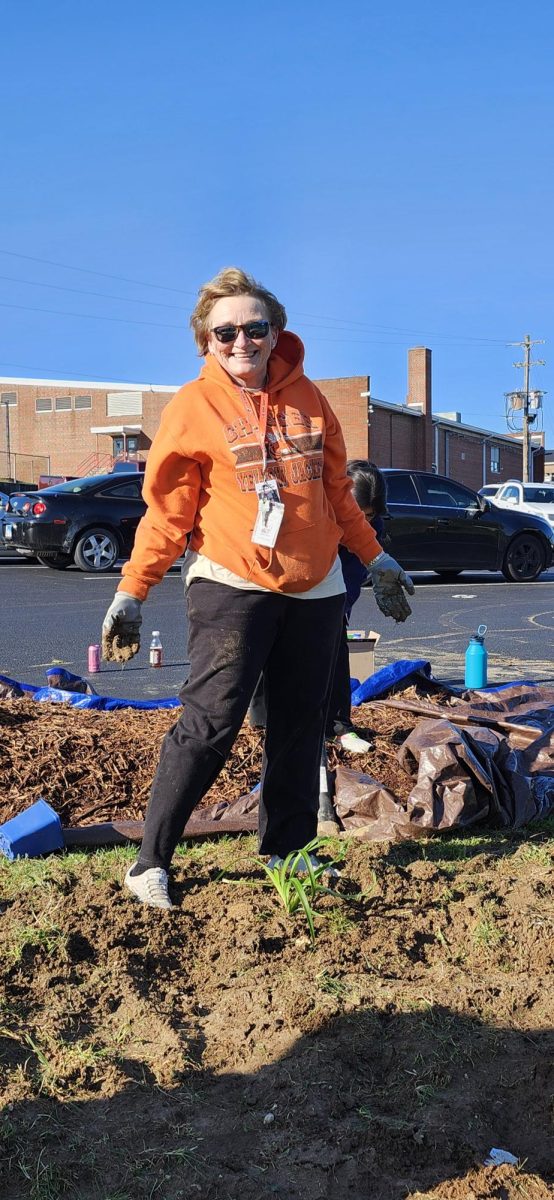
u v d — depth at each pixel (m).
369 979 2.50
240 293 2.69
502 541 15.27
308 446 2.79
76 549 15.38
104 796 3.89
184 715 2.89
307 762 3.07
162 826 2.88
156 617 10.70
